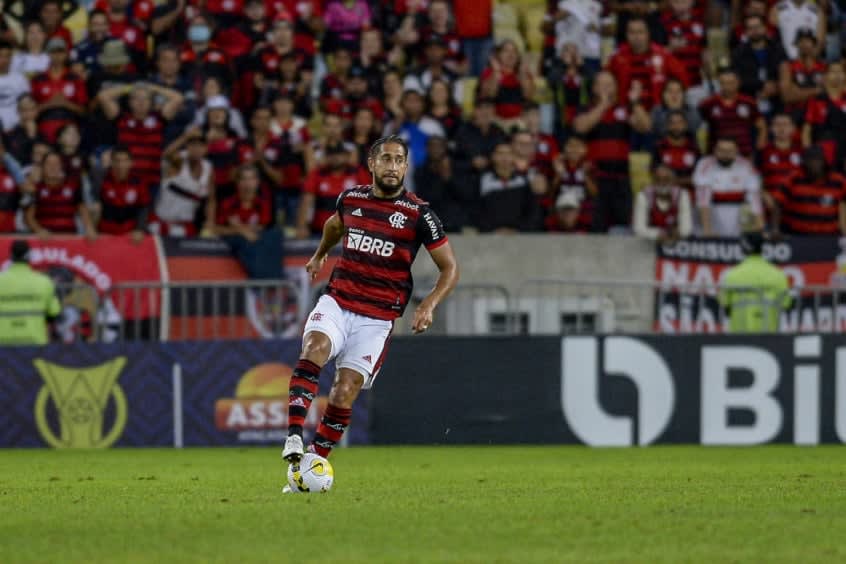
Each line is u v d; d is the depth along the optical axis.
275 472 39.53
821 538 20.89
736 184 67.44
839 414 56.22
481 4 74.25
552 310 61.41
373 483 34.19
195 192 65.50
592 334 56.38
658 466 42.53
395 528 22.23
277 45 70.19
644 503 27.11
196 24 69.94
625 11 74.75
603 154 68.69
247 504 26.75
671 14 74.31
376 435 56.78
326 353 28.42
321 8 73.62
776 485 32.62
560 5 74.56
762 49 73.12
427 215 28.97
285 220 67.31
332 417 29.09
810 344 56.19
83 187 66.31
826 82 72.06
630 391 56.25
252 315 59.38
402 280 29.08
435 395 56.72
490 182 66.00
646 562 18.12
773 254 63.91
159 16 71.00
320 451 29.38
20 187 64.38
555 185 67.88
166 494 30.11
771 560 18.28
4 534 21.67
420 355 56.81
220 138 66.25
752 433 56.16
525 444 56.38
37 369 56.22
